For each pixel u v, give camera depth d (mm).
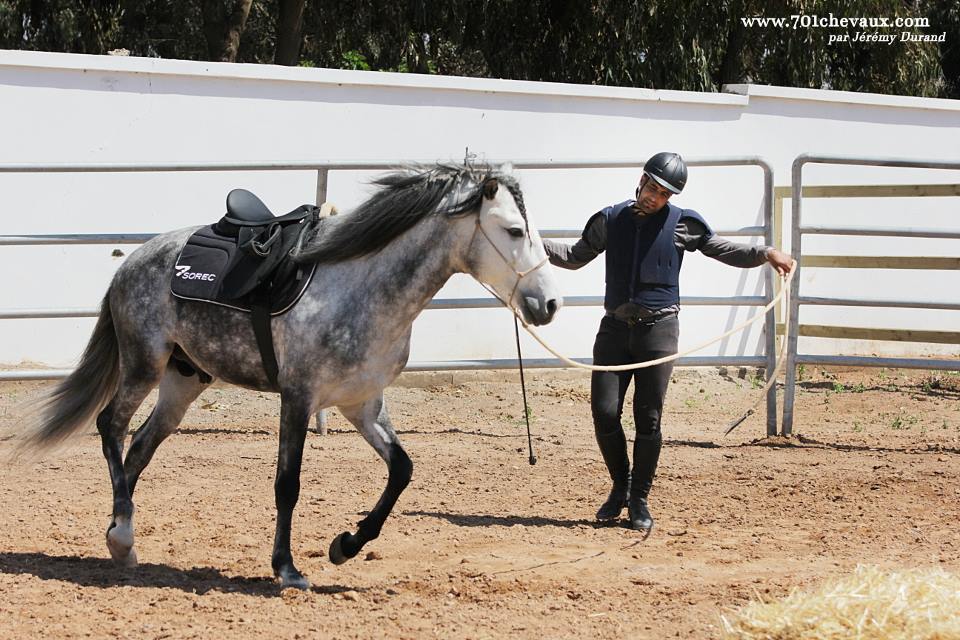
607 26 20500
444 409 11430
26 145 11156
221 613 5242
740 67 22562
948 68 31828
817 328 11188
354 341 5605
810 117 13992
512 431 10445
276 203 12000
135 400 6172
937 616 4375
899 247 14711
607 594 5629
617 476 7391
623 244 7086
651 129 13273
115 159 11414
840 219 14328
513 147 12750
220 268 5902
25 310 9602
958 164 9938
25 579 5711
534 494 8102
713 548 6633
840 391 13133
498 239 5527
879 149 14359
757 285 13914
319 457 9125
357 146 12180
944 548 6605
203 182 11750
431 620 5195
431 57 25562
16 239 9477
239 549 6504
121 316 6215
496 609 5383
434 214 5613
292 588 5539
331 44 23406
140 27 25453
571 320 13094
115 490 6047
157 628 5004
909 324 14922
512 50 22094
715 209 13648
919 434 10547
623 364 7242
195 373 6438
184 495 7781
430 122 12430
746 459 9273
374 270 5664
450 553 6496
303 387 5645
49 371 9617
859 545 6691
